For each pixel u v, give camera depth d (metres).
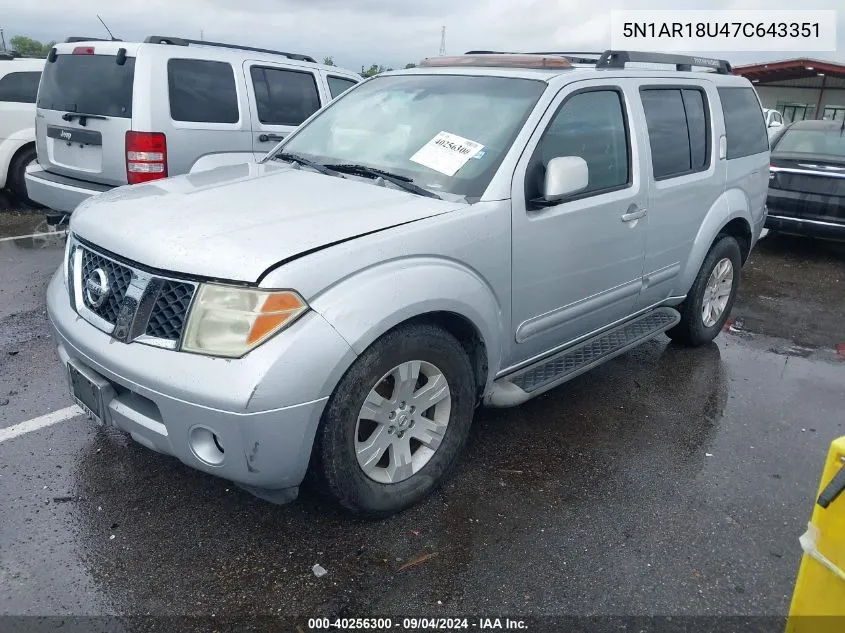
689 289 4.99
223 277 2.57
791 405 4.48
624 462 3.68
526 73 3.79
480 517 3.16
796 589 2.05
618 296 4.20
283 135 7.13
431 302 2.92
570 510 3.24
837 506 1.89
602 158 3.92
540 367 3.83
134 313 2.71
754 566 2.92
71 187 6.32
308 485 2.91
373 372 2.79
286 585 2.71
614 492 3.40
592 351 4.07
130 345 2.71
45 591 2.63
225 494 3.24
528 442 3.84
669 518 3.22
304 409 2.59
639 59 4.45
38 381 4.29
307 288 2.60
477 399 3.50
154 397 2.62
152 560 2.81
